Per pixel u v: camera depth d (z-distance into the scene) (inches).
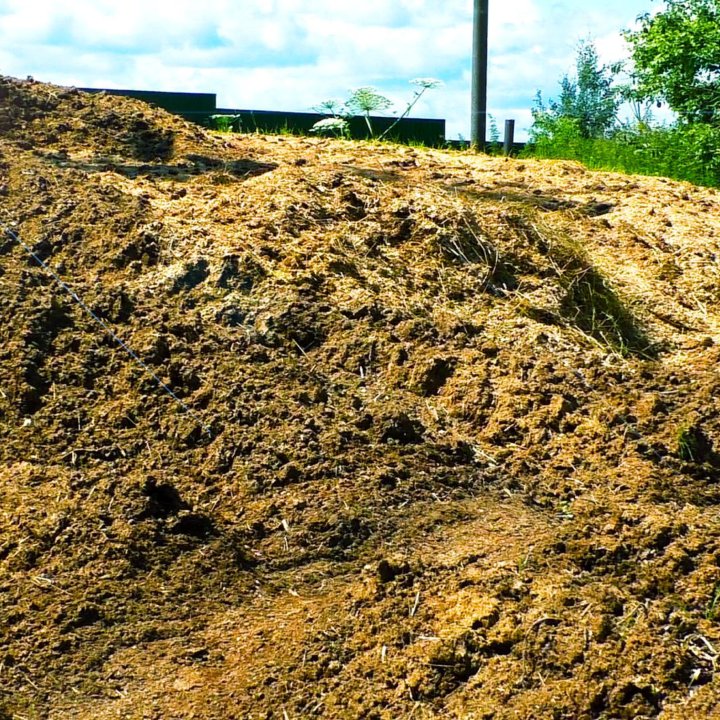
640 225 706.2
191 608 374.9
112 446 438.9
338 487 428.5
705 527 405.1
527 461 454.0
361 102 895.1
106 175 600.1
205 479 431.8
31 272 511.2
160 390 463.2
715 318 622.2
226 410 456.1
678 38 1293.1
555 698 331.6
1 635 355.9
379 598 373.1
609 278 631.2
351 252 563.2
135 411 455.2
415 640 356.2
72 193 568.7
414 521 416.8
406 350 503.2
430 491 434.0
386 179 673.6
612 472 444.5
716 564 386.9
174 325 491.8
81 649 354.3
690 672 342.0
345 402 474.0
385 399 481.1
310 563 399.2
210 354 481.4
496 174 782.5
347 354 498.6
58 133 661.3
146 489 414.3
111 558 386.3
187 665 350.6
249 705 335.3
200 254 526.6
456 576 382.0
